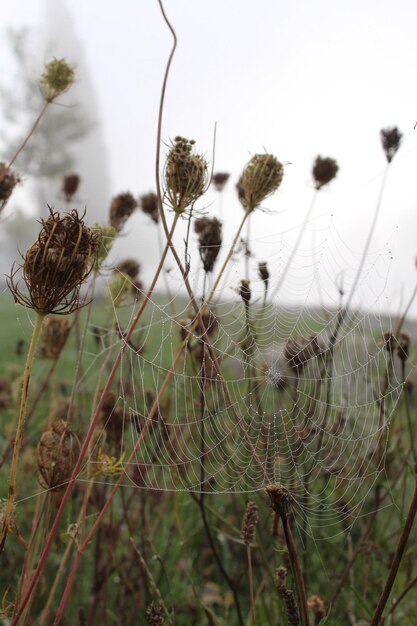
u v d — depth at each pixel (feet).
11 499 1.19
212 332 1.81
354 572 2.15
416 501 1.20
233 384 2.04
